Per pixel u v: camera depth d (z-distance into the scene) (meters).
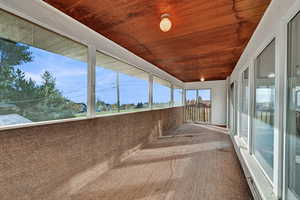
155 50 3.09
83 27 2.07
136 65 3.44
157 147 3.78
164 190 1.98
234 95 4.42
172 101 6.21
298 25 1.17
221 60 3.78
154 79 4.53
